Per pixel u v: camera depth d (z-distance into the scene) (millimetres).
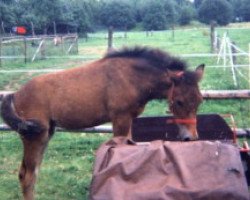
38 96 2340
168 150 1619
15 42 11961
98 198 1486
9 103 2340
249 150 1824
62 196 2500
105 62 2389
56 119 2381
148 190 1477
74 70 2404
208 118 2471
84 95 2346
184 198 1445
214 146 1619
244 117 3900
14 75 7359
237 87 5195
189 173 1517
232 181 1487
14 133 3695
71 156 3141
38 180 2703
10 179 2756
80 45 16156
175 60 2363
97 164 1615
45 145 2400
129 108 2369
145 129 2514
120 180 1527
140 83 2354
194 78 2279
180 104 2275
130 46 2424
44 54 10688
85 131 3141
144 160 1573
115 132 2395
